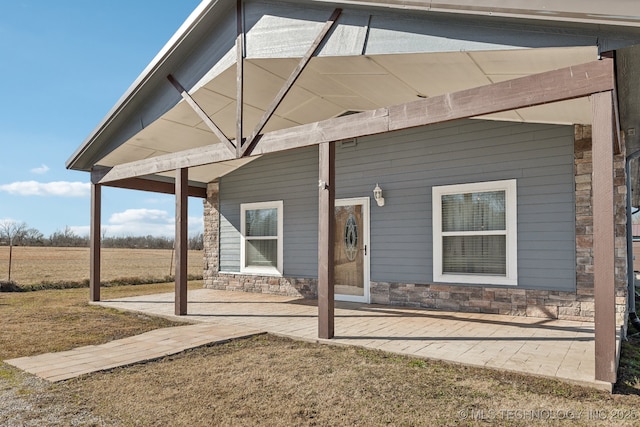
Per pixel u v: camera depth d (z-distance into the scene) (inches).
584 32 138.6
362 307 290.8
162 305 318.3
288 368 160.7
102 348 193.3
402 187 298.2
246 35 228.2
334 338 199.9
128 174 310.8
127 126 309.3
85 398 132.1
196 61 257.0
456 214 275.7
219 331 223.3
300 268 355.9
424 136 289.4
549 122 240.7
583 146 233.1
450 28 164.7
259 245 389.1
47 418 117.1
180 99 267.1
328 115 318.3
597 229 133.8
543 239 243.3
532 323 229.3
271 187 377.7
